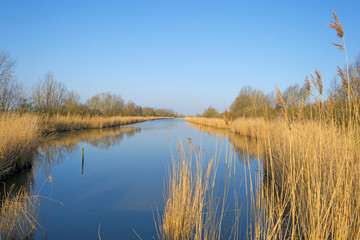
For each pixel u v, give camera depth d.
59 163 10.31
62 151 12.88
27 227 4.34
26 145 8.91
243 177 7.97
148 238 4.37
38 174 8.52
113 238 4.34
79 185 7.46
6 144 7.66
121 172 9.04
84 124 26.55
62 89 24.36
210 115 47.66
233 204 5.71
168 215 4.50
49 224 4.82
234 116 27.78
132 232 4.57
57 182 7.71
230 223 4.79
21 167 8.53
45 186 7.28
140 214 5.43
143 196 6.56
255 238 3.54
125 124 41.91
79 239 4.28
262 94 20.86
